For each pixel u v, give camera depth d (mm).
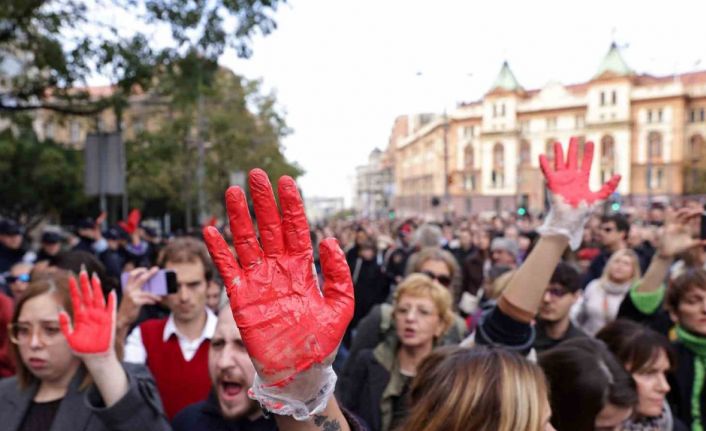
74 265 3115
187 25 8766
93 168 8828
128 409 1873
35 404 2096
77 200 21812
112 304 1943
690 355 2846
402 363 2924
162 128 19547
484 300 4492
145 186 26609
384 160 62094
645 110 61812
